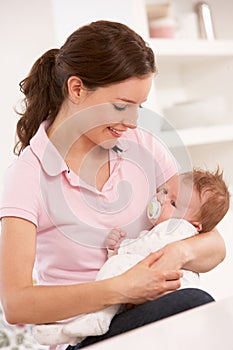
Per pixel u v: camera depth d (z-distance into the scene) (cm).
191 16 328
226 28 362
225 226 298
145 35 287
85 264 160
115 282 141
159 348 98
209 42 318
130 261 155
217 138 316
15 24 273
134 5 282
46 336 148
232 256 298
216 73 345
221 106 322
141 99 148
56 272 162
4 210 150
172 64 353
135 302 144
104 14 274
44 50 263
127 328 147
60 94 159
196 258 157
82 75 146
